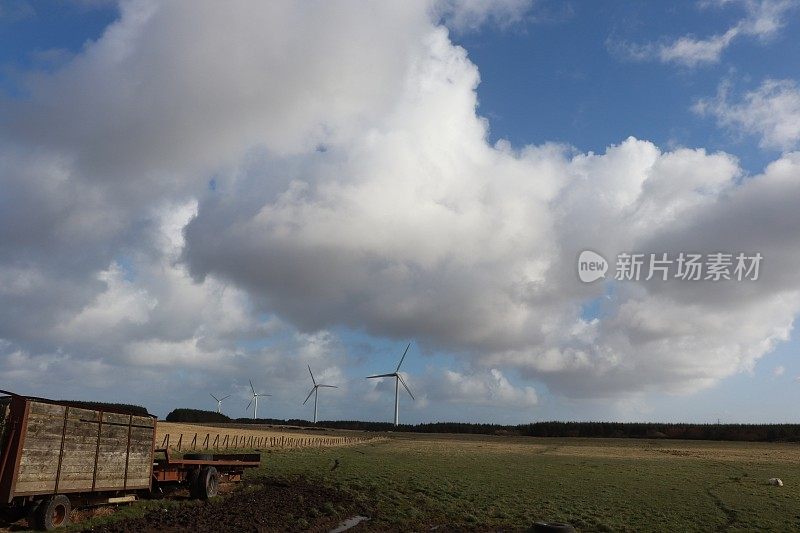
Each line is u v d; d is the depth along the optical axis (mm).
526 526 29828
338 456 70312
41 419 21250
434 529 28406
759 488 49688
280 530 25000
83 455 23344
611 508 36188
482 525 29828
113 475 25109
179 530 23188
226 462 33750
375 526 28234
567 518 32125
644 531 29281
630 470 65812
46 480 21391
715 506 38219
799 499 42906
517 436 191875
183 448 67938
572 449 118875
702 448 132250
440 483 44750
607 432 195625
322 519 28125
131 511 26203
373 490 39125
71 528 21984
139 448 27016
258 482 39438
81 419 23312
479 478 50812
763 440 173875
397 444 119688
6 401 20781
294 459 60156
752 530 30344
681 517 33688
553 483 49688
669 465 75750
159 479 29047
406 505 34250
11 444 20250
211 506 29141
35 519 21047
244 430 145875
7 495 19750
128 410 26375
